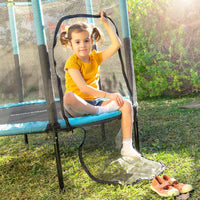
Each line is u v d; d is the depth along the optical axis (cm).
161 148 214
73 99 171
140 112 332
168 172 171
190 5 407
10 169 211
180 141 220
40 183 181
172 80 423
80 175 185
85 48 179
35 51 167
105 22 191
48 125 160
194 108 315
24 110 195
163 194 143
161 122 279
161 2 417
